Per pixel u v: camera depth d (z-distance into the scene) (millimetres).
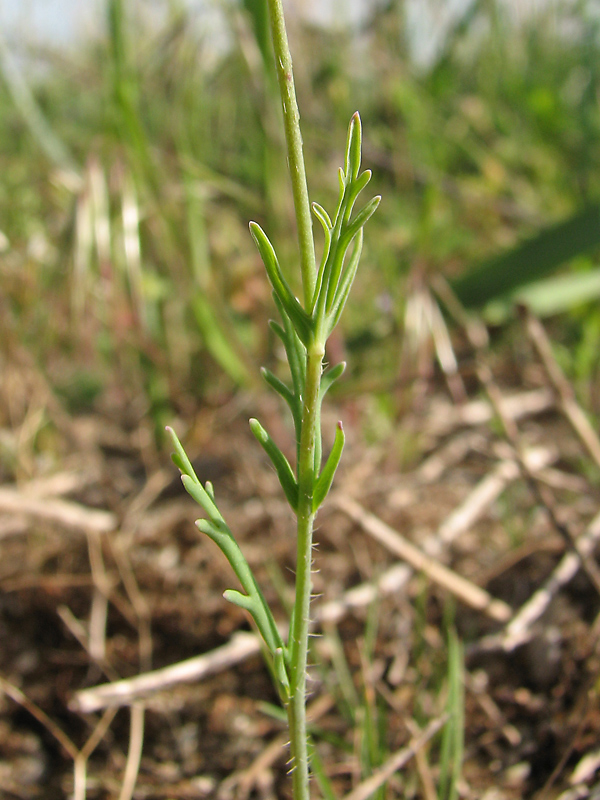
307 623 105
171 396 313
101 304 318
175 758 193
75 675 218
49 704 211
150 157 274
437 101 465
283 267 297
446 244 388
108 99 282
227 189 289
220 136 373
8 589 242
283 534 258
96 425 339
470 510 241
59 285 294
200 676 195
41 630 232
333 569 241
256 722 199
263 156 298
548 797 168
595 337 316
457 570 234
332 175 372
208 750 194
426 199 282
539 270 294
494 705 191
